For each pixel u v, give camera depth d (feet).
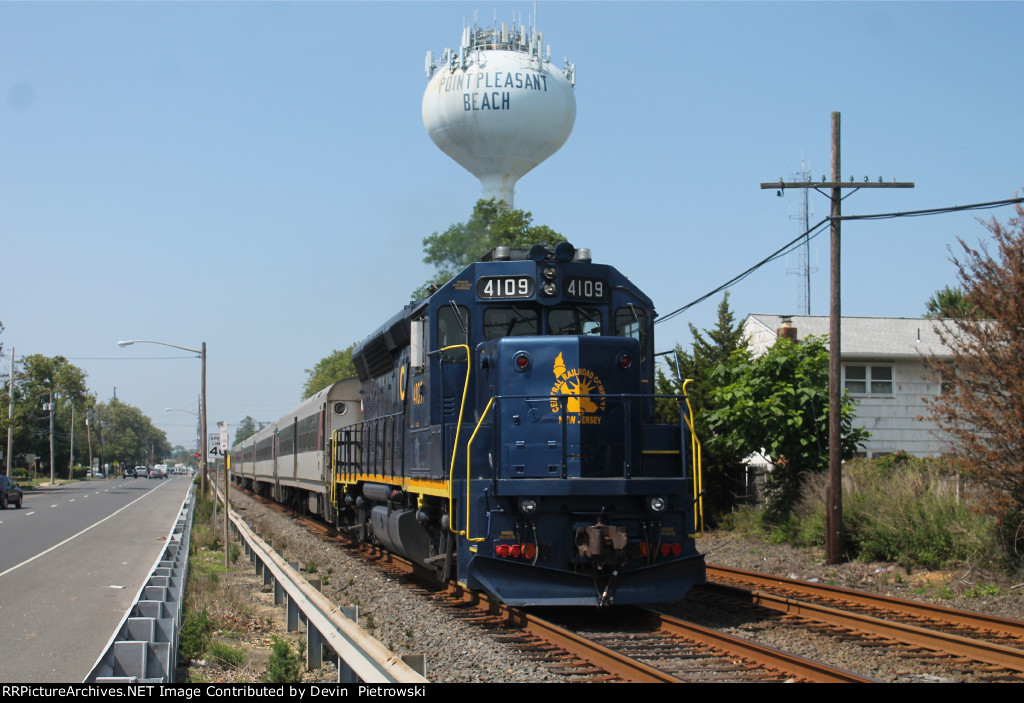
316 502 84.38
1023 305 41.68
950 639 28.19
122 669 22.21
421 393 40.93
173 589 33.65
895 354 91.61
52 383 375.45
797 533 58.39
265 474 130.82
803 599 39.91
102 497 178.29
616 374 35.22
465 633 31.53
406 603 38.58
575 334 36.94
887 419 92.79
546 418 34.37
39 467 359.87
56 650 31.94
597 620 34.53
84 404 408.46
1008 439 41.81
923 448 92.94
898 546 49.26
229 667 28.73
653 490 33.17
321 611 26.40
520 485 32.48
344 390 76.69
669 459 35.99
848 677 23.30
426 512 40.81
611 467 34.60
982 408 42.63
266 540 65.82
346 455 64.18
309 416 88.69
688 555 34.17
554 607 37.45
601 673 25.76
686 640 29.96
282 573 36.99
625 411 34.53
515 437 34.37
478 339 37.29
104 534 85.05
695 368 75.87
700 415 71.05
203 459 138.21
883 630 30.73
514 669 26.23
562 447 33.37
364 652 20.92
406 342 45.55
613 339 35.53
